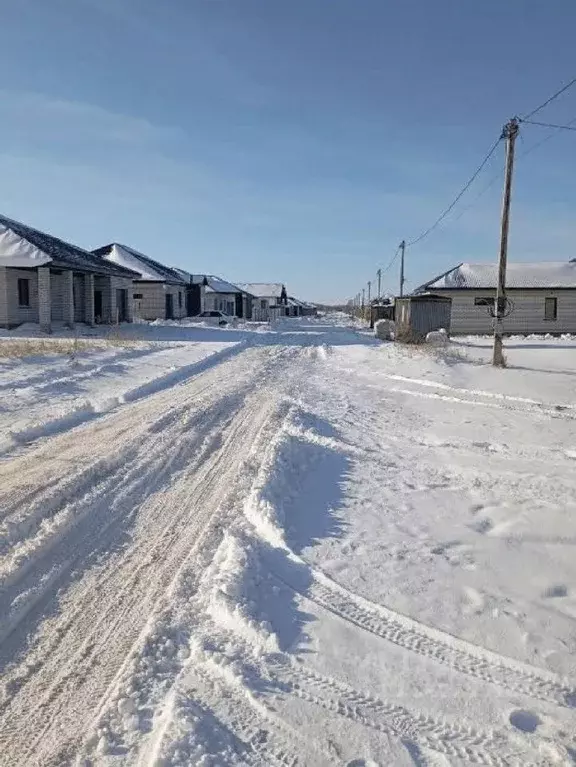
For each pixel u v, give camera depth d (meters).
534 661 3.74
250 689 3.34
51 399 11.12
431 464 8.15
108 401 11.29
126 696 3.30
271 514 5.71
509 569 5.02
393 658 3.71
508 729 3.14
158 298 44.06
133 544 5.24
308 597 4.41
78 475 6.75
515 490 7.12
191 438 8.77
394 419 11.09
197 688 3.36
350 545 5.34
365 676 3.53
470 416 11.57
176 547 5.19
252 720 3.13
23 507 5.72
